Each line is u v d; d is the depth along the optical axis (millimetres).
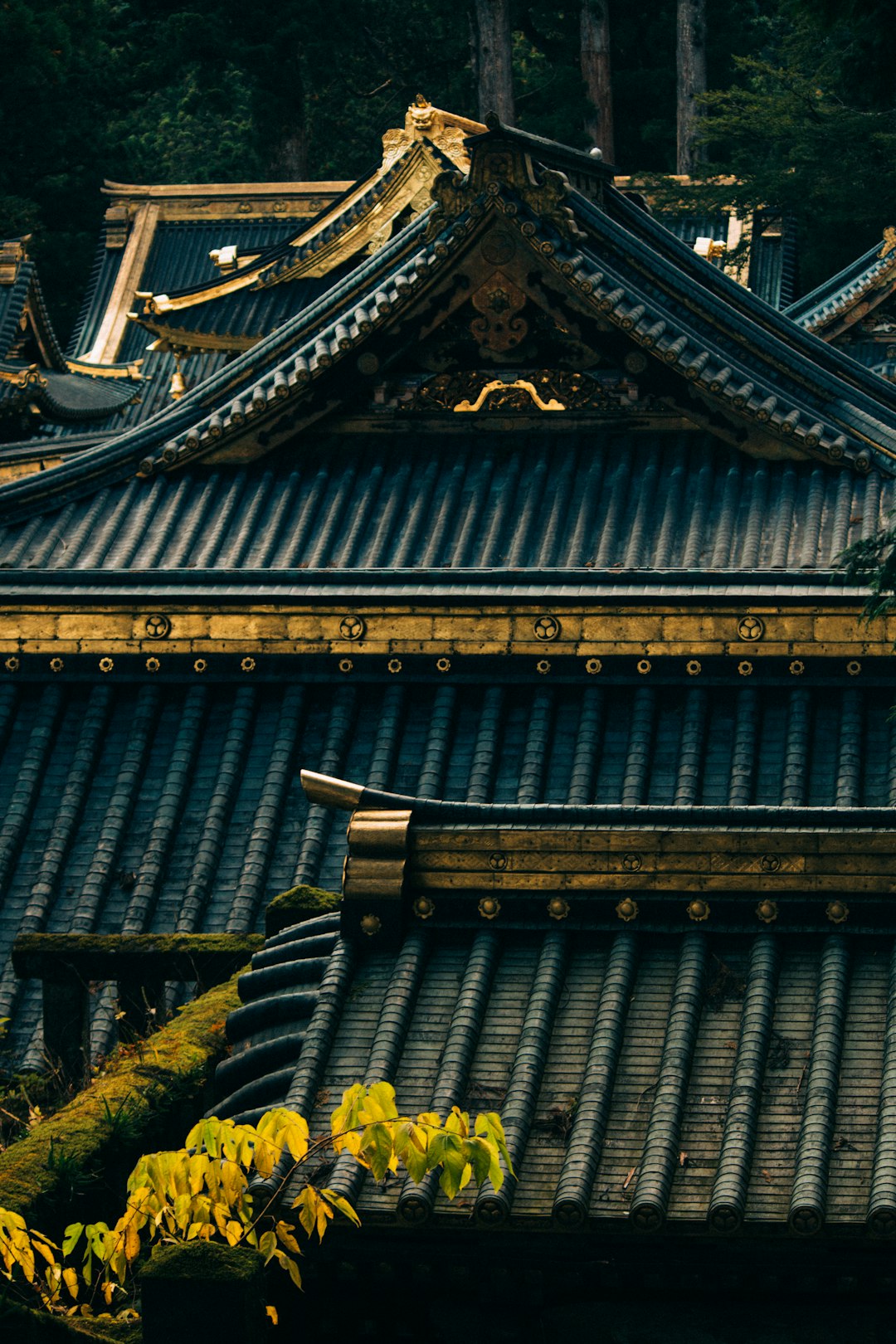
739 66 48906
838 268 50375
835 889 8125
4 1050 13320
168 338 29578
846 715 14352
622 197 18203
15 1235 6430
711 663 14531
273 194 57062
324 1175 7539
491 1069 7898
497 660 14883
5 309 39781
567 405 16312
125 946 11422
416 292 15875
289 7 55125
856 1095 7480
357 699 15227
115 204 57031
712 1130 7453
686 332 16031
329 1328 7863
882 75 12227
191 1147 6492
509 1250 7559
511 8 58281
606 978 8227
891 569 11727
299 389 16297
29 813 14938
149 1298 6746
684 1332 7594
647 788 14227
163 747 15273
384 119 64812
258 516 16266
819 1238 7023
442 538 15680
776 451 15914
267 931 10828
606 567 15047
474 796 14398
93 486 16703
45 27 52656
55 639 15383
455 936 8586
